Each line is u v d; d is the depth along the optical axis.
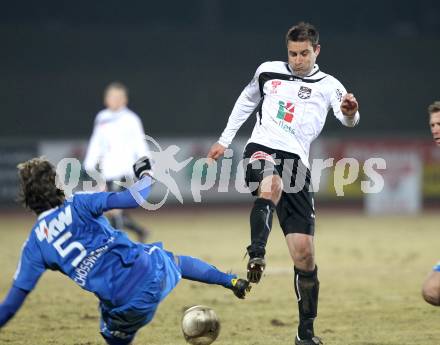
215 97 110.69
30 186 18.34
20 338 26.77
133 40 115.00
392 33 121.69
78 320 29.88
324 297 34.47
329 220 68.81
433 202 80.62
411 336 26.92
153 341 26.31
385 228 62.44
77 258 18.50
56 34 113.31
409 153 76.00
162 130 108.44
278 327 28.50
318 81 23.41
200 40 115.69
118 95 46.81
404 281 38.66
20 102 107.06
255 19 120.44
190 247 51.12
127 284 18.77
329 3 121.38
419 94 114.00
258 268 20.50
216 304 32.94
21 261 18.48
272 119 23.36
